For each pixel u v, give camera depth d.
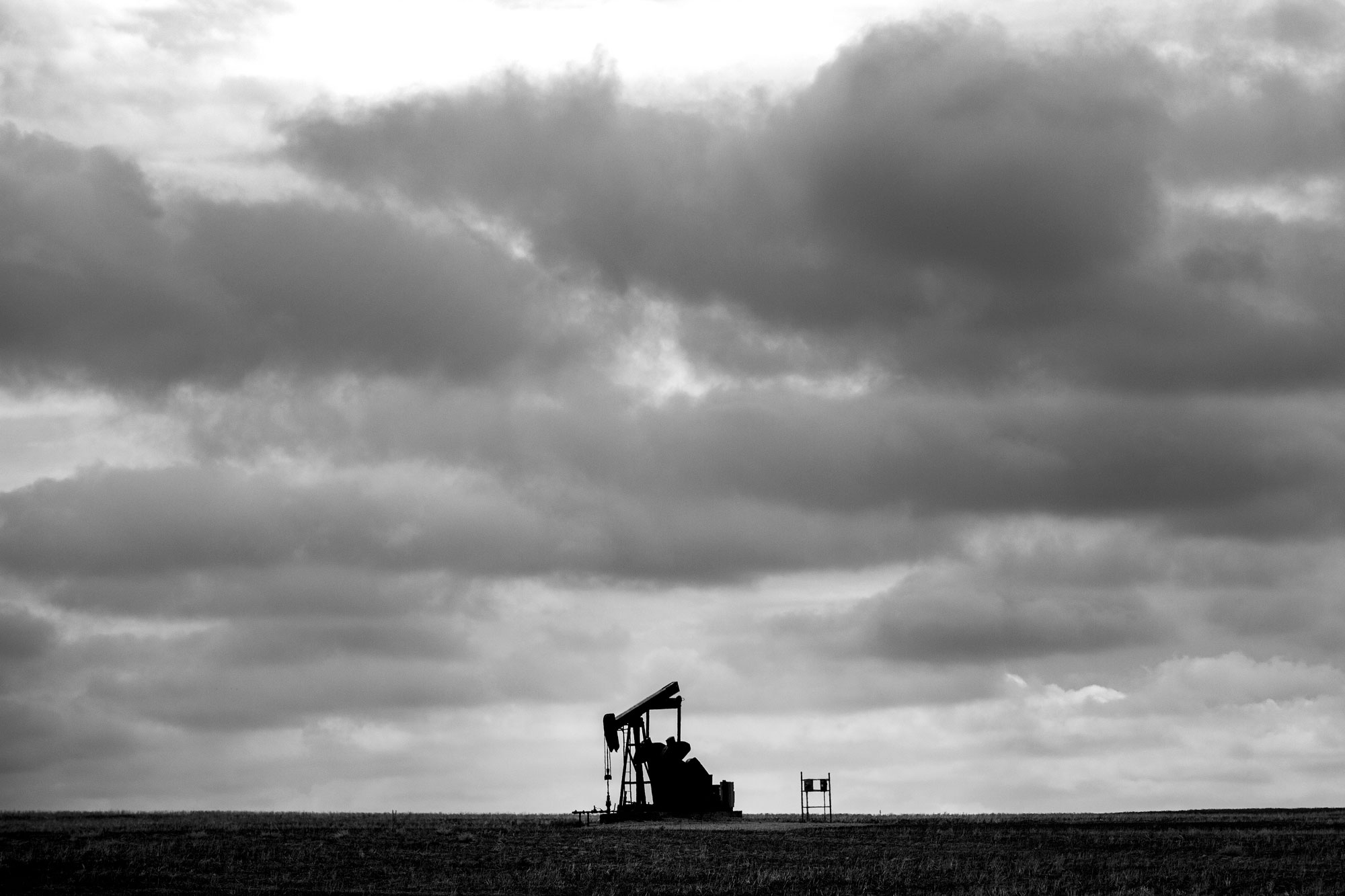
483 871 72.06
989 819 98.00
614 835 86.25
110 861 71.62
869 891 67.75
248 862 72.69
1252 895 67.06
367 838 81.50
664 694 109.06
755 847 81.31
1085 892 67.06
